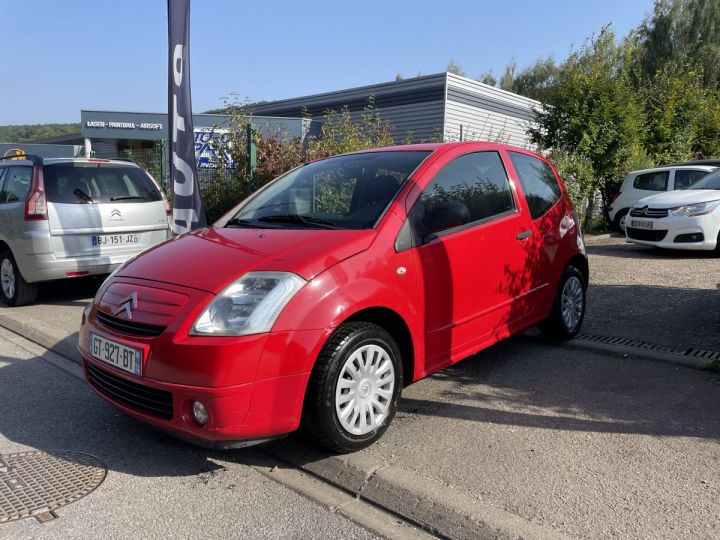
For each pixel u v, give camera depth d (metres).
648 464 3.16
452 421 3.77
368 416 3.38
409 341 3.66
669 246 9.91
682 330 5.56
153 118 23.89
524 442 3.45
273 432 3.03
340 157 4.73
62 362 5.21
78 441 3.68
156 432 3.82
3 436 3.75
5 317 6.61
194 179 7.29
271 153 9.58
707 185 10.48
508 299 4.50
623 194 13.20
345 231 3.54
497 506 2.79
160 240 7.60
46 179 6.83
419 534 2.72
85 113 23.70
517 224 4.58
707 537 2.53
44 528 2.77
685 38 33.72
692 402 3.93
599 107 13.15
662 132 16.27
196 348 2.93
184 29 6.93
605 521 2.66
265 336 2.96
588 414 3.80
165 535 2.71
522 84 50.12
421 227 3.79
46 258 6.73
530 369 4.68
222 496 3.05
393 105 20.23
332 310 3.14
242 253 3.41
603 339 5.38
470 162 4.40
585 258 5.54
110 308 3.45
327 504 2.97
